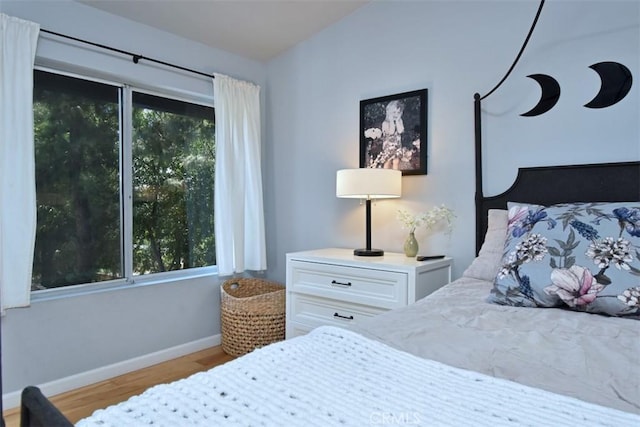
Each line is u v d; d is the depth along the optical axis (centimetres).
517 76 226
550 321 126
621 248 138
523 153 225
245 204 325
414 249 250
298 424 65
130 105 271
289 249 337
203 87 302
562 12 212
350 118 298
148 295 276
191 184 309
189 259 308
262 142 346
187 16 268
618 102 197
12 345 219
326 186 313
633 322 125
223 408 70
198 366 275
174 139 298
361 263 234
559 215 157
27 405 76
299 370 86
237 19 280
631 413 69
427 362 90
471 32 244
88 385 246
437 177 258
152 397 75
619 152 197
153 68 274
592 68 204
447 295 164
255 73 340
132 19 262
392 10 276
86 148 253
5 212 212
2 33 209
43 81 235
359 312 236
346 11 292
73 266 248
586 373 87
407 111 269
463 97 247
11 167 213
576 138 208
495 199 232
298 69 327
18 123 214
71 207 247
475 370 89
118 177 268
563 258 145
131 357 267
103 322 254
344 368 87
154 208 288
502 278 153
